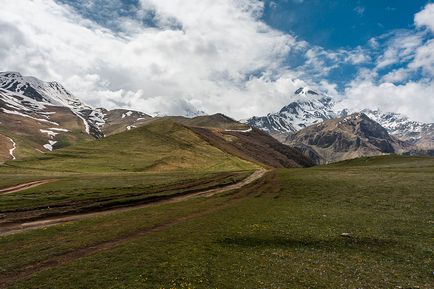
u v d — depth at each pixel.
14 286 27.89
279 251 38.03
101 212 60.47
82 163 158.88
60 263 33.44
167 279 29.52
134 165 161.50
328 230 45.38
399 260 35.38
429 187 68.75
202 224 48.91
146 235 43.34
